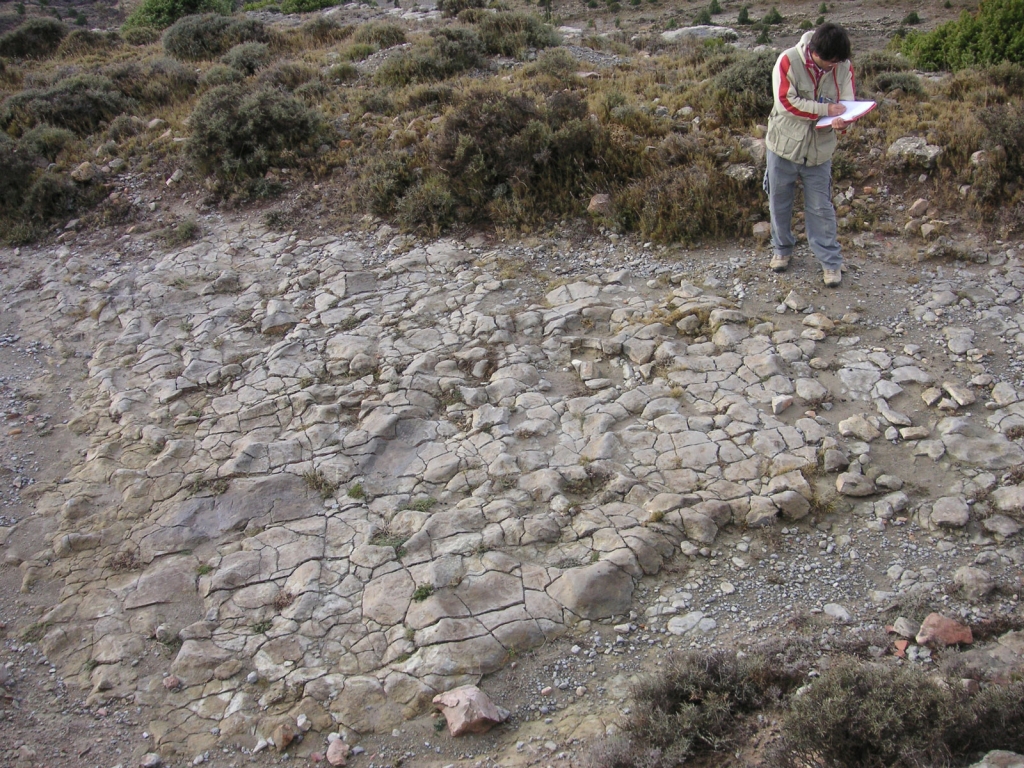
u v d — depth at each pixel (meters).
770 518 4.40
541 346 6.10
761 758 3.09
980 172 6.86
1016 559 4.00
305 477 5.05
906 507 4.41
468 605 4.02
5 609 4.39
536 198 8.05
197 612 4.26
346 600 4.17
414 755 3.41
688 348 5.80
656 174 7.79
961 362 5.37
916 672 3.18
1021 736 2.93
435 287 7.02
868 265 6.52
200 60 14.47
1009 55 12.48
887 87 9.45
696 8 35.03
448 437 5.29
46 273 8.03
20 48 16.41
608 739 3.25
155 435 5.58
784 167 5.93
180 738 3.59
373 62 12.71
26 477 5.38
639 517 4.46
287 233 8.21
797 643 3.66
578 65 12.03
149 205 9.06
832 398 5.21
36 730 3.68
